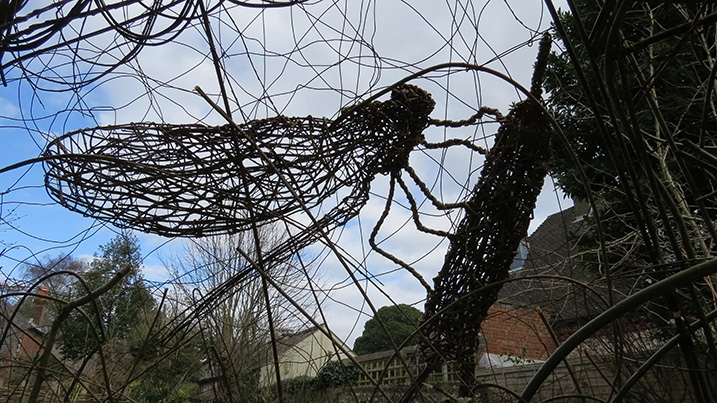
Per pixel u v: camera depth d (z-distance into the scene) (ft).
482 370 16.84
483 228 9.21
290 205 9.17
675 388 7.60
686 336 5.11
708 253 10.51
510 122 8.39
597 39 4.59
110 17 7.25
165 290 10.07
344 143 8.34
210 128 7.75
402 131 8.26
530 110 8.18
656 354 5.22
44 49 7.21
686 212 11.96
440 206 9.20
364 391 16.03
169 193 8.34
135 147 7.95
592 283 8.77
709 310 8.35
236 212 9.21
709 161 5.22
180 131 7.77
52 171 8.24
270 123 7.89
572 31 16.98
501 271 9.57
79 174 8.07
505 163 8.76
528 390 5.10
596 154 17.53
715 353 5.00
